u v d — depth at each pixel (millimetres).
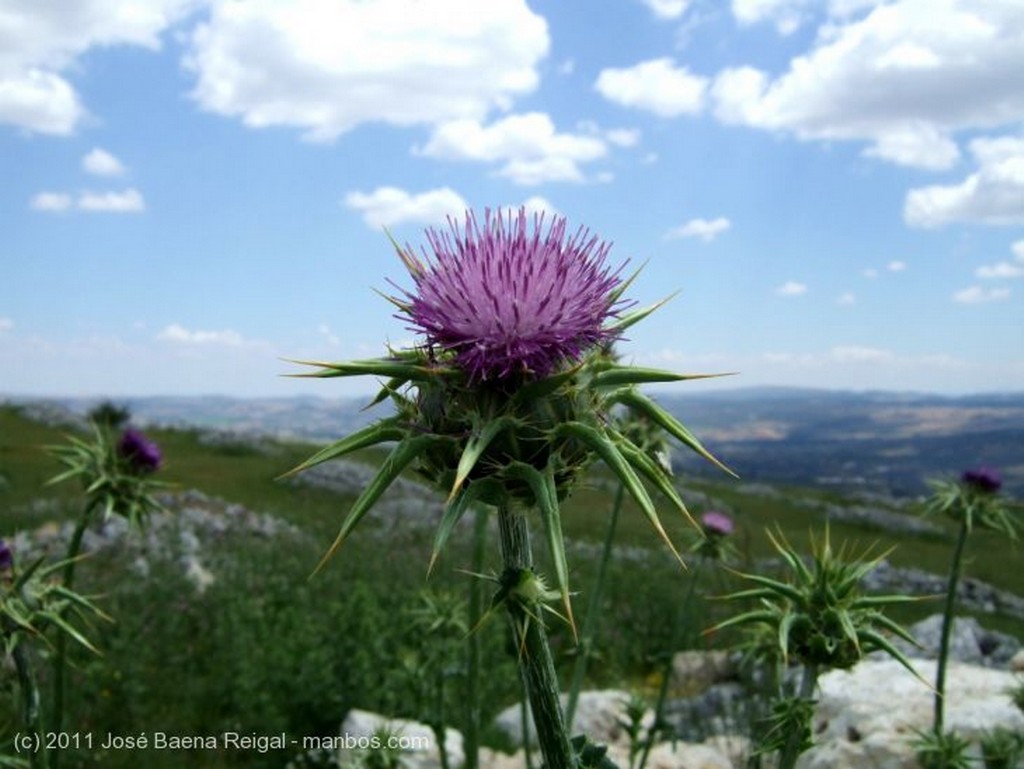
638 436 278
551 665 159
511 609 158
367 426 172
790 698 210
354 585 796
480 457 164
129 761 470
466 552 1105
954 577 315
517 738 509
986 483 323
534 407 164
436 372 164
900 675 402
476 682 303
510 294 166
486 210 179
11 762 238
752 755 213
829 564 213
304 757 485
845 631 200
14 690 262
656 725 360
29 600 238
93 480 305
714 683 605
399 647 551
